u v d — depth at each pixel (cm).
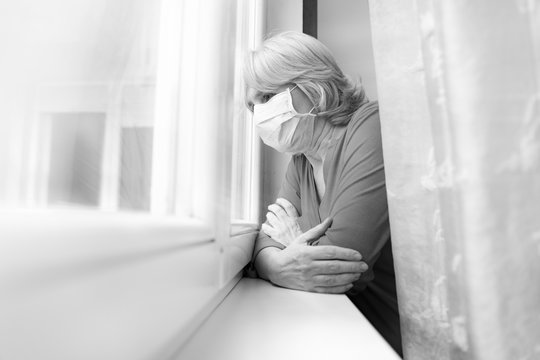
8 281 10
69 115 17
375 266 88
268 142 94
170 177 36
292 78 86
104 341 15
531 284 33
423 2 41
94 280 14
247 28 95
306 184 95
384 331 87
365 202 70
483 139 34
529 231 34
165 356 24
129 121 24
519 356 34
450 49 35
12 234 11
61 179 16
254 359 30
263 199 124
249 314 44
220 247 42
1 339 10
